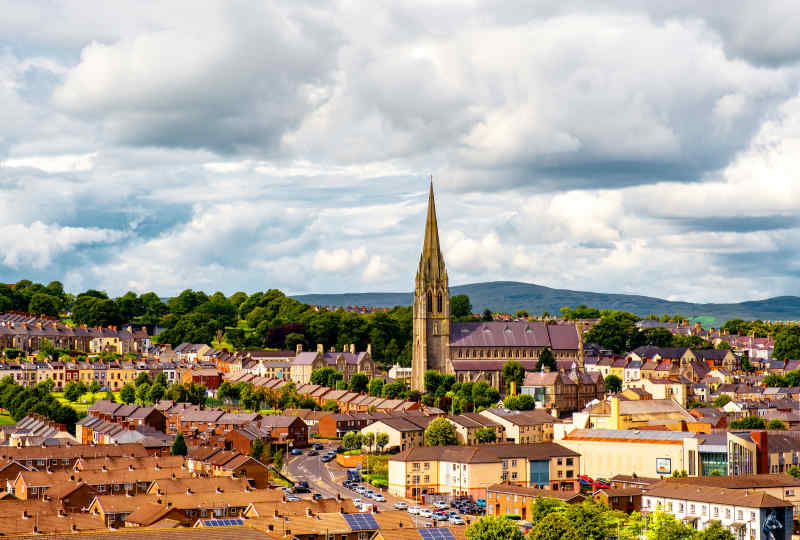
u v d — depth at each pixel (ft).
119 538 532.32
